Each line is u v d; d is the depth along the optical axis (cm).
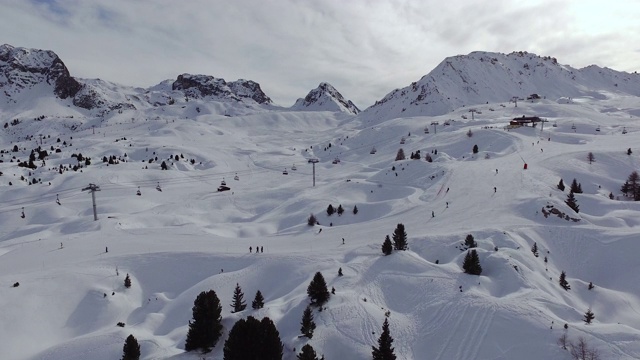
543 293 4566
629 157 11112
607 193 9325
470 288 4706
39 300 5128
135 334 4481
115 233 7725
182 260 6269
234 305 4788
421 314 4372
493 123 18750
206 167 17775
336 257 5966
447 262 5766
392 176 11550
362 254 5975
